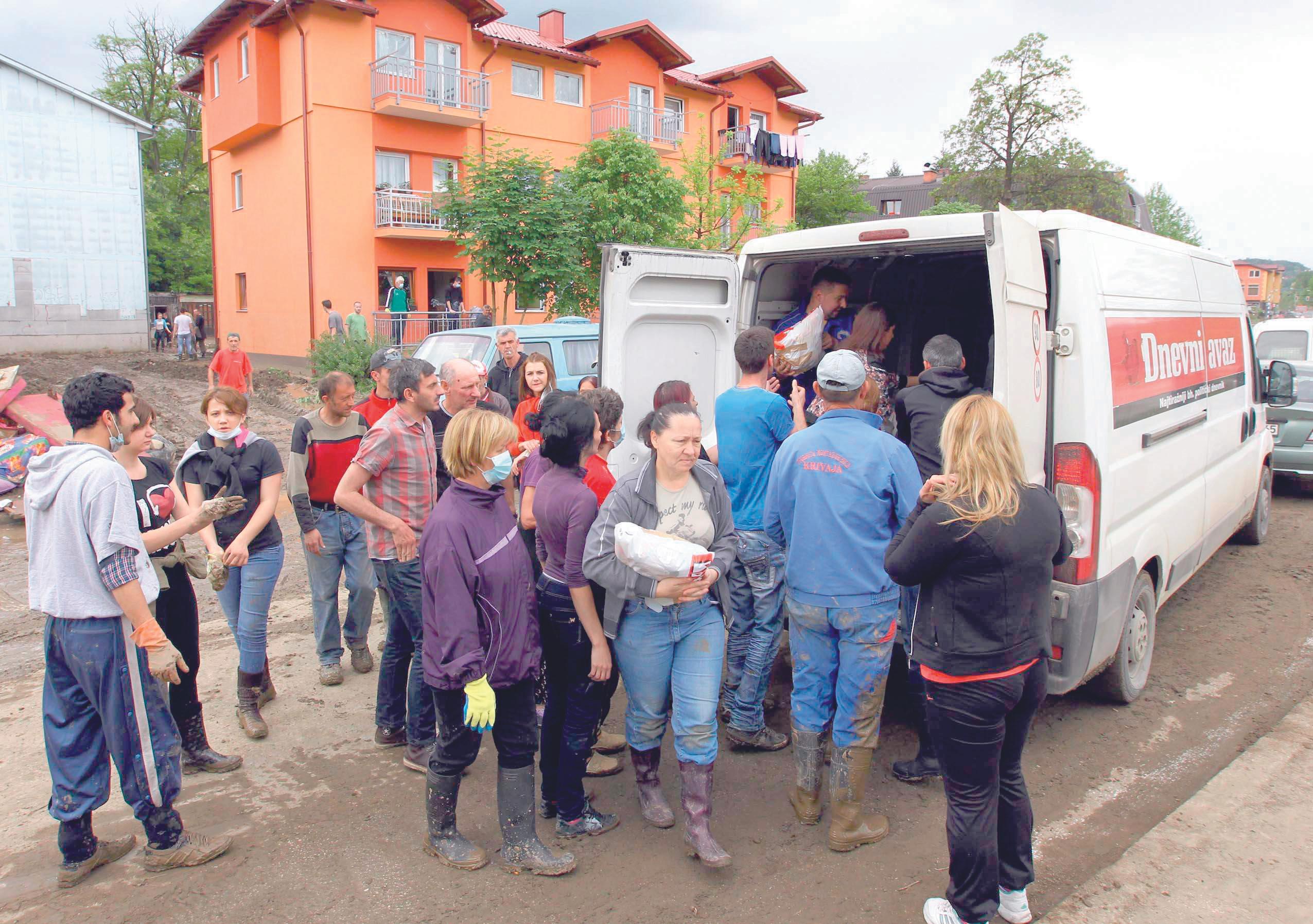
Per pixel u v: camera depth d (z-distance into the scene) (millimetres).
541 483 3420
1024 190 34250
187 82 26781
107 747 3223
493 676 3059
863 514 3238
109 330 24703
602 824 3529
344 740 4320
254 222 23703
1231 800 3674
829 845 3414
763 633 4137
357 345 17094
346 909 3033
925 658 2730
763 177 31500
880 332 4840
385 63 21078
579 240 19031
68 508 2996
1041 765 4059
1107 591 3951
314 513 4781
